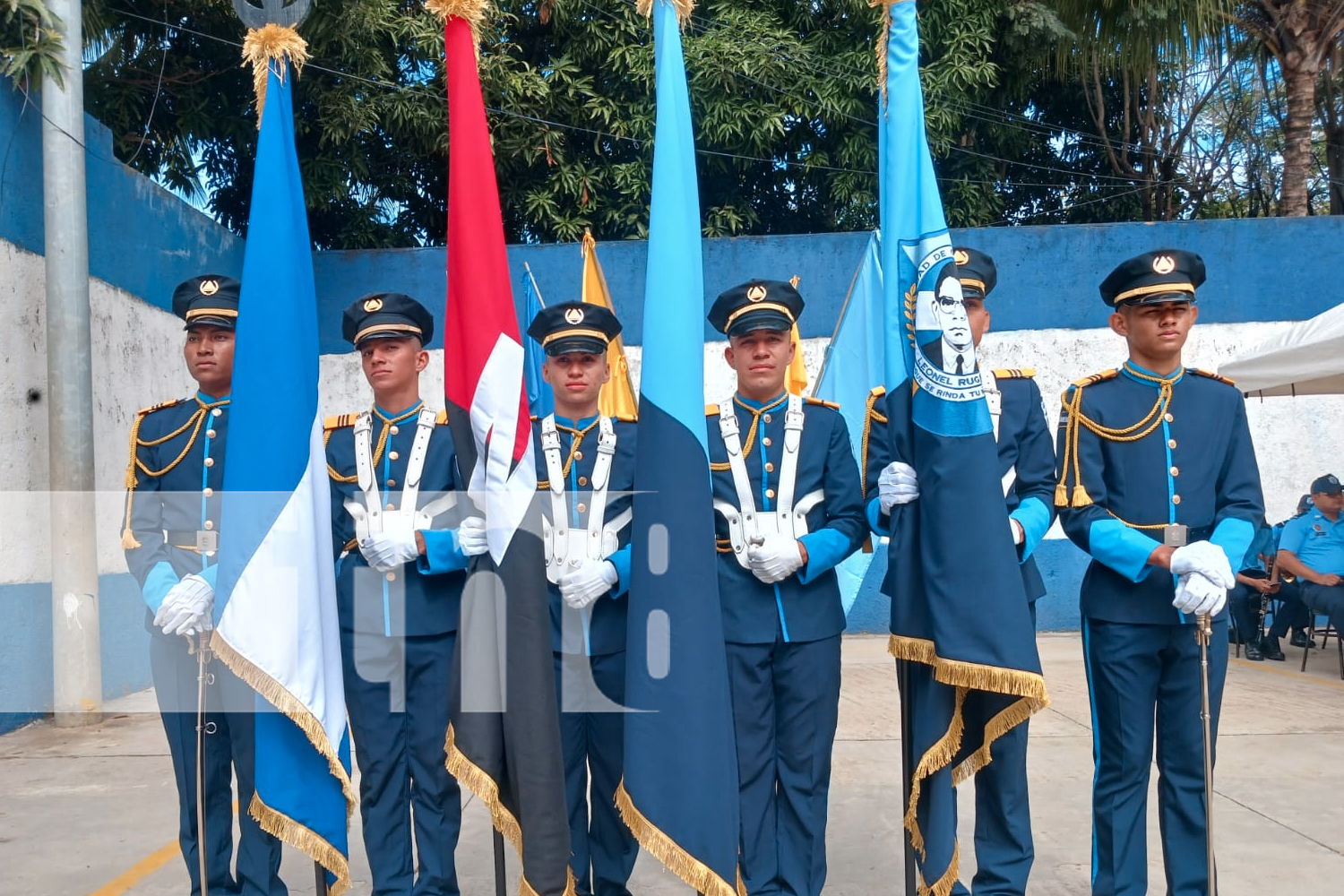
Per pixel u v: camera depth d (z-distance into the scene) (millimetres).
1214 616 3154
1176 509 3359
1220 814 4492
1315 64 11617
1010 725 3096
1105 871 3350
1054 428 9500
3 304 6410
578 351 3559
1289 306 9523
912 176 3305
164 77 10797
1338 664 8430
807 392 8547
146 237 7938
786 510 3480
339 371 9562
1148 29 11156
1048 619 9656
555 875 2953
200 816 3061
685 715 3002
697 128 12172
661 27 3252
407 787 3457
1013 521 3369
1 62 6395
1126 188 15703
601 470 3527
